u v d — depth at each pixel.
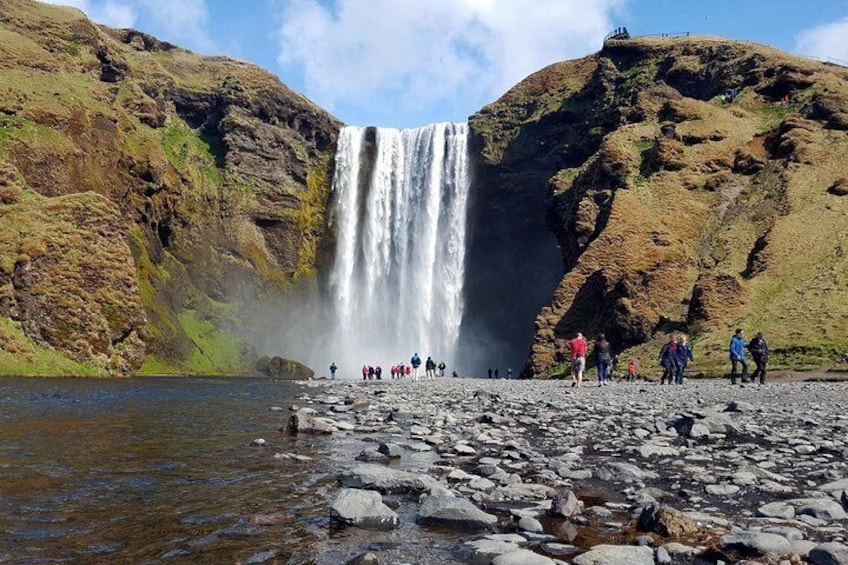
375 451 9.47
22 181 51.50
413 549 5.09
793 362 39.44
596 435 12.24
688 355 33.09
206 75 99.50
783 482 7.87
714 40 87.06
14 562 4.66
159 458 9.14
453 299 94.94
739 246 54.72
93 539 5.27
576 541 5.36
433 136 100.00
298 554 4.93
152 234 73.12
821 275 47.53
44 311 46.44
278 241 91.56
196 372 63.53
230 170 89.75
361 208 101.25
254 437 11.68
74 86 68.88
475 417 15.41
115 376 47.69
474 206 95.62
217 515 6.08
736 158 64.12
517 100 101.31
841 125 62.88
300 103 101.25
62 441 10.65
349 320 98.00
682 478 8.12
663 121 71.75
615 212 59.28
